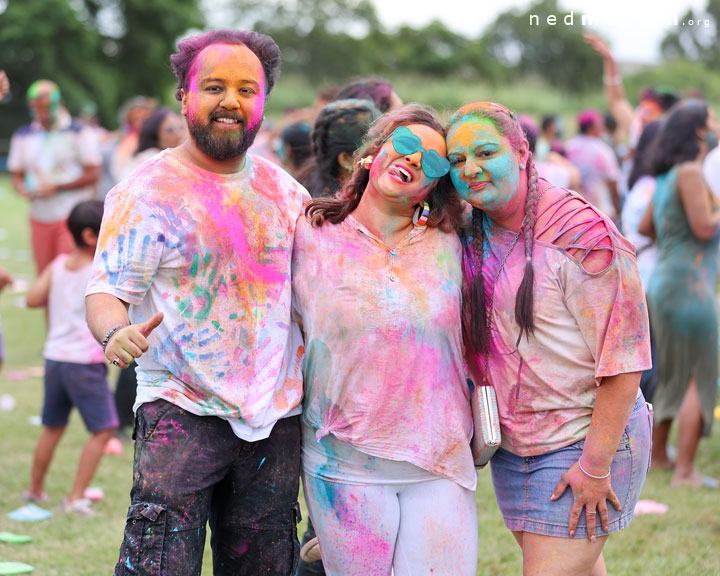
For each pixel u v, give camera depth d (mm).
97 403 4668
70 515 4586
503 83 50906
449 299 2594
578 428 2600
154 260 2516
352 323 2551
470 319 2666
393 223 2625
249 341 2590
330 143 3373
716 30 46781
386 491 2611
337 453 2613
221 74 2549
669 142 5055
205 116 2561
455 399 2639
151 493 2525
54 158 8266
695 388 5090
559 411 2607
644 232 5480
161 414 2555
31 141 8273
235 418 2553
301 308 2689
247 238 2602
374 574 2635
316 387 2645
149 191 2537
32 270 12961
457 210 2701
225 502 2732
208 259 2547
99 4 44594
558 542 2623
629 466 2631
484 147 2492
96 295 2486
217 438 2576
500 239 2637
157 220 2516
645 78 40781
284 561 2742
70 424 6371
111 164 9820
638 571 3865
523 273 2576
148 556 2512
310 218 2693
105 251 2525
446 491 2625
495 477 2795
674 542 4152
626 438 2621
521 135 2576
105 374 4746
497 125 2520
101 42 44562
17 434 5988
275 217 2672
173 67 2658
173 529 2525
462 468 2641
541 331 2566
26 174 8344
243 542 2721
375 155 2625
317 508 2682
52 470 5309
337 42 61125
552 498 2605
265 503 2691
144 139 6551
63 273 4695
